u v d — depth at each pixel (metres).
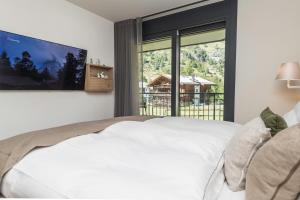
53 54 2.64
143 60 3.62
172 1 2.89
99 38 3.40
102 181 0.77
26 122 2.40
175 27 3.25
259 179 0.76
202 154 1.03
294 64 2.12
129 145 1.12
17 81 2.27
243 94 2.71
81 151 1.03
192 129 1.49
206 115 3.40
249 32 2.63
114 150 1.04
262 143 0.91
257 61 2.59
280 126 1.05
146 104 3.79
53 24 2.68
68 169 0.86
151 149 1.08
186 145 1.12
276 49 2.45
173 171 0.82
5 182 0.98
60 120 2.80
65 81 2.81
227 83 2.84
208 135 1.29
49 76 2.60
